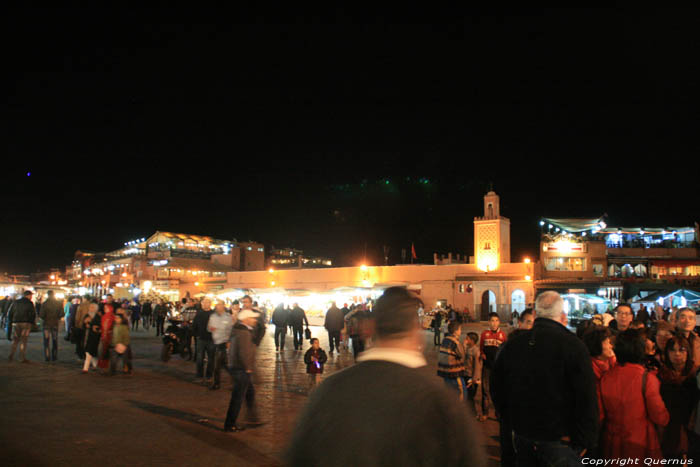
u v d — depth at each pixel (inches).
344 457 73.7
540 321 167.3
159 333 996.6
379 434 74.2
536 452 157.9
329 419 77.2
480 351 336.2
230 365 299.0
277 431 294.0
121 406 349.4
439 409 77.5
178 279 2541.8
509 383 165.5
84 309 585.9
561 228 1769.2
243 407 353.7
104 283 2960.1
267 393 408.8
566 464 153.0
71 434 277.4
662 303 1151.0
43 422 300.5
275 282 2166.6
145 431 287.9
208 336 469.1
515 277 1689.2
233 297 1897.1
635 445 170.7
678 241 1871.3
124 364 492.7
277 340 711.1
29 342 792.9
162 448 257.6
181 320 624.4
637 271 1759.4
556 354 157.2
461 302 1733.5
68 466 226.7
